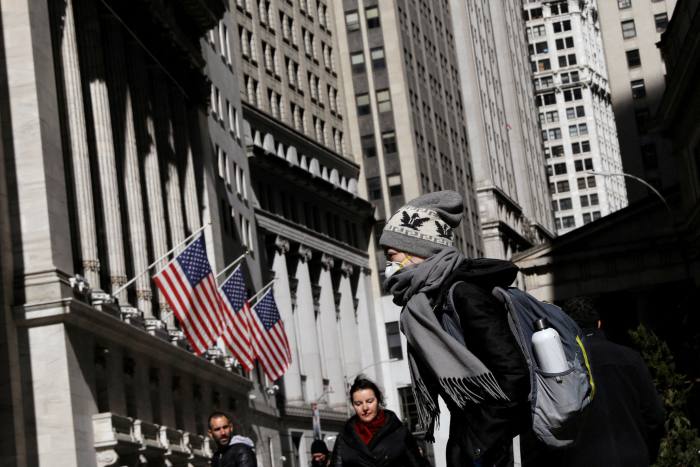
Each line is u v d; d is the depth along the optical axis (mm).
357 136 102188
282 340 42969
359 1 103812
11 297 34031
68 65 40219
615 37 91250
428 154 106688
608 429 5738
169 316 47625
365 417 11469
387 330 98375
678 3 50562
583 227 66438
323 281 88750
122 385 39250
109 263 42062
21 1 35625
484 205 125938
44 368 33844
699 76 46656
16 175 34812
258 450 65688
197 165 57156
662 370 22609
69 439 33375
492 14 152625
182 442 44062
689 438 20328
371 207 98688
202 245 35594
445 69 120750
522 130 155750
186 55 55375
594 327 6781
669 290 65062
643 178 90062
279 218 80438
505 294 5176
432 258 5320
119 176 45844
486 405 4996
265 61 86062
